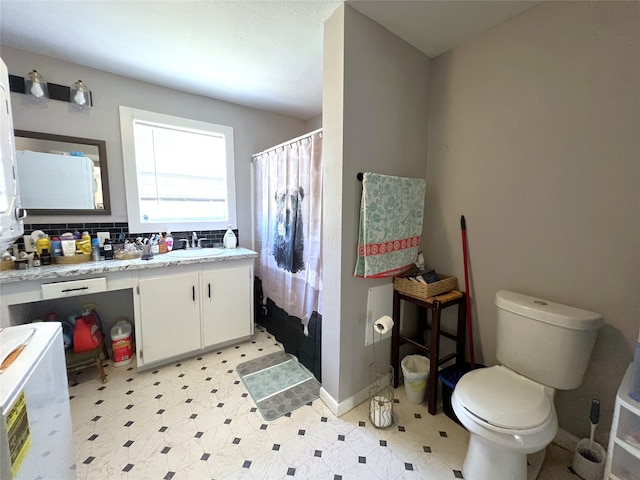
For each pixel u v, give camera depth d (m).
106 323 2.24
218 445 1.39
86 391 1.80
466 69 1.70
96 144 2.07
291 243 2.15
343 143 1.45
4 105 1.03
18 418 0.69
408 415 1.61
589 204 1.28
